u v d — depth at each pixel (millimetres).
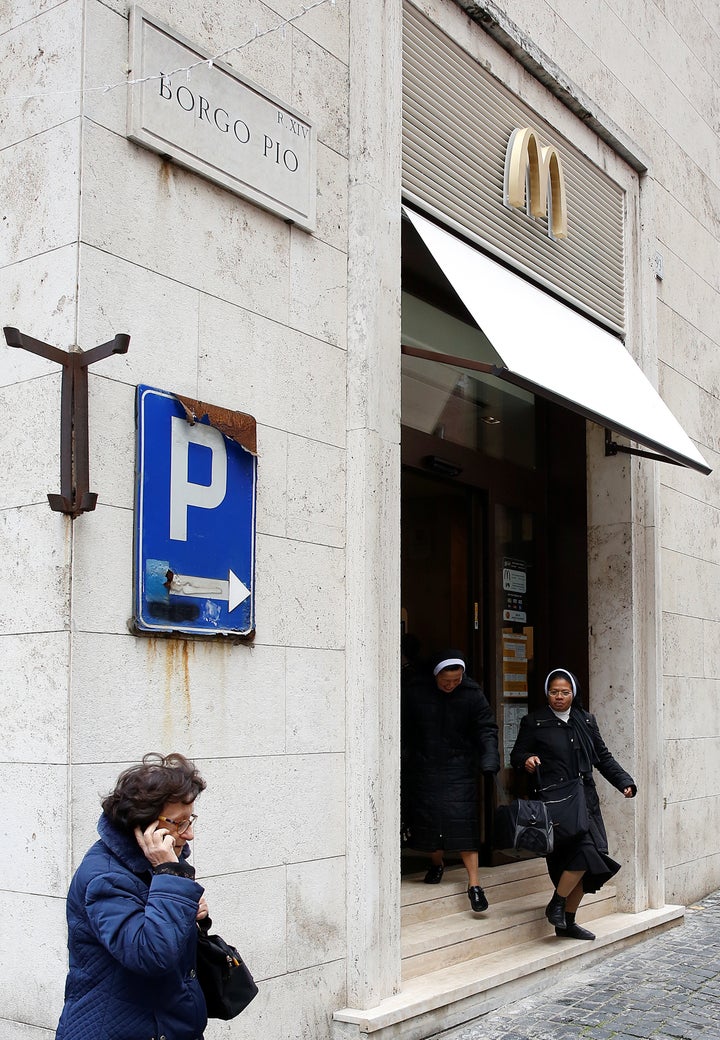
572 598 8594
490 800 7770
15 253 4281
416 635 7574
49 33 4266
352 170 5551
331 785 5098
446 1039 5324
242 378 4789
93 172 4156
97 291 4133
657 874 8008
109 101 4250
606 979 6453
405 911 6238
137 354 4285
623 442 8312
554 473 8797
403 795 6863
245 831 4609
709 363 9906
